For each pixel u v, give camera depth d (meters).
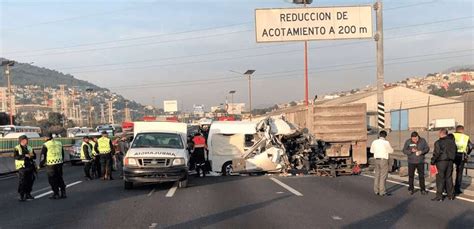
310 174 20.75
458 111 67.06
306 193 14.30
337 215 10.48
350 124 21.09
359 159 21.11
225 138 21.11
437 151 12.63
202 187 16.23
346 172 20.38
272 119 22.20
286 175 20.48
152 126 20.56
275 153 20.91
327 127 21.14
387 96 70.00
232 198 13.38
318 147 21.09
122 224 9.64
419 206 11.68
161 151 15.66
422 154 13.82
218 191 15.05
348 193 14.23
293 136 21.53
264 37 21.92
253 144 21.14
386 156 13.70
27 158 13.48
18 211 11.46
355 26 21.94
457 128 14.02
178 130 20.53
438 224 9.45
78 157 29.14
